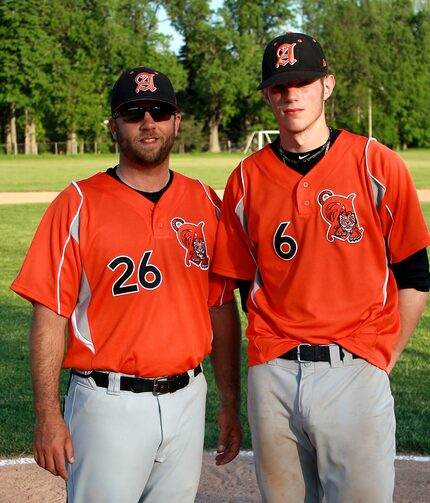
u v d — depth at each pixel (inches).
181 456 120.6
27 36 2440.9
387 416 121.5
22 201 851.4
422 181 1146.7
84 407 117.6
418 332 296.7
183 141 2854.3
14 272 420.8
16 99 2463.1
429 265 130.0
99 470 115.6
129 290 118.0
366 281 122.4
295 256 123.3
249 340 127.4
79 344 119.1
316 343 121.2
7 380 239.6
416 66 3125.0
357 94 2945.4
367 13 3097.9
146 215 120.8
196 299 123.6
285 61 122.0
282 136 125.7
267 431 124.3
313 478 127.6
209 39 2797.7
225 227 129.3
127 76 120.8
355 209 122.2
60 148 2731.3
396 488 167.3
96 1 2613.2
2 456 186.2
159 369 117.3
